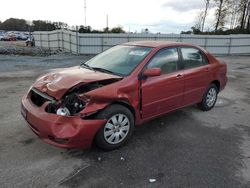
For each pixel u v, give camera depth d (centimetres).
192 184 303
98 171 324
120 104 377
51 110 343
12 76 981
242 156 370
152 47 445
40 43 3522
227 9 3831
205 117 530
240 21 3888
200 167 339
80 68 450
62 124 324
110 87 360
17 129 440
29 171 320
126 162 346
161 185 300
